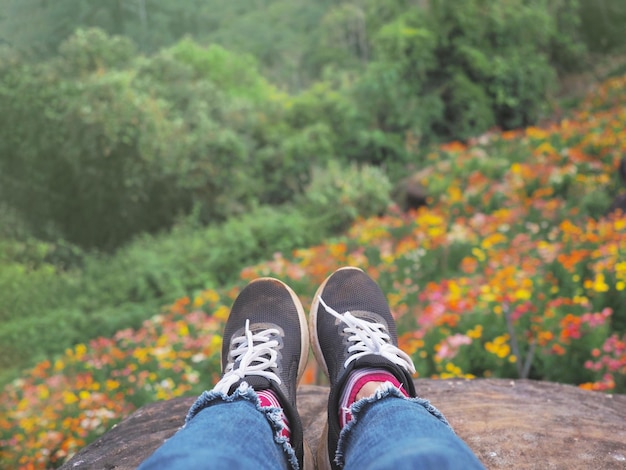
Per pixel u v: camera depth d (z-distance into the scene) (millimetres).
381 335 1323
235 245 8703
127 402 3734
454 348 3471
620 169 5777
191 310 5777
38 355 6102
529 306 3670
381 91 13102
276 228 9141
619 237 4336
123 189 10906
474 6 13523
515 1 14242
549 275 4352
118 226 11172
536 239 5379
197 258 8531
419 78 13422
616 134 7547
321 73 18016
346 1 19328
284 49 19516
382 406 871
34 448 3430
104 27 13523
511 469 1214
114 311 7199
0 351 6176
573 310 3838
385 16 16516
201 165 10992
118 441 1490
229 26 19375
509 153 9266
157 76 12664
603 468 1216
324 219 9836
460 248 5527
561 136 8836
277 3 21297
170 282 7852
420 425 769
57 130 10664
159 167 10805
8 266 8562
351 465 770
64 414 3715
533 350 3328
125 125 10547
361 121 13023
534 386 1696
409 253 5766
